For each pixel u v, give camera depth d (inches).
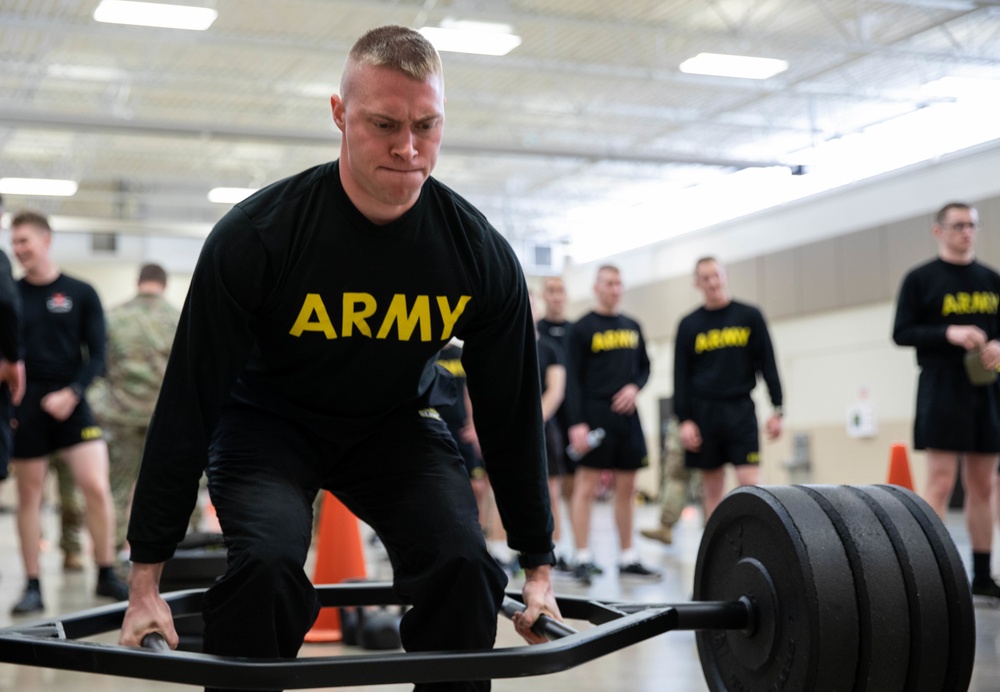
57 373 195.8
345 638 156.3
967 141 494.3
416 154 65.2
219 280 68.2
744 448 213.6
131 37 411.8
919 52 438.0
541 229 790.5
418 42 65.1
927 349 185.8
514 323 76.4
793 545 75.9
